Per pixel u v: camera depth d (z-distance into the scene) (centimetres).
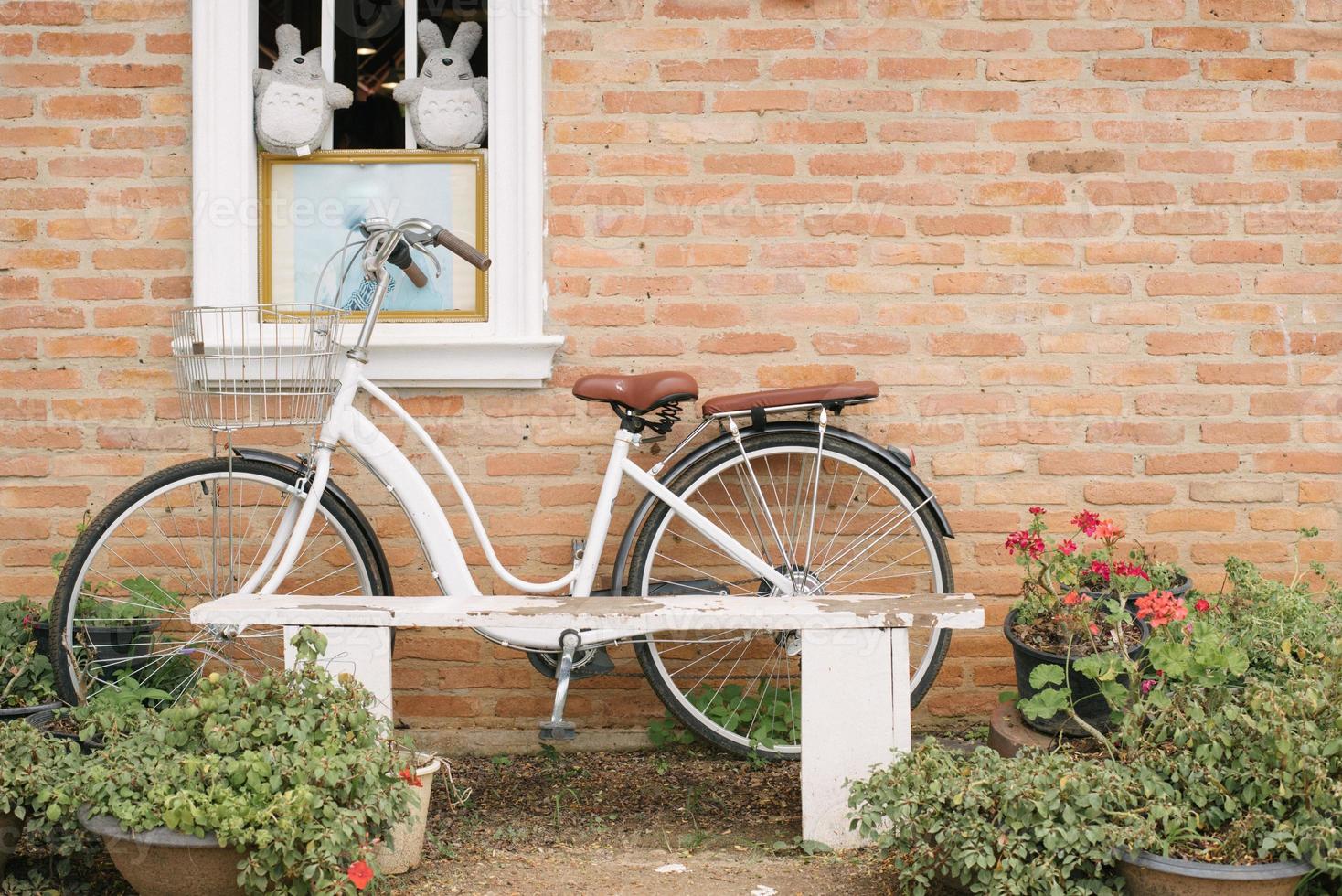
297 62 358
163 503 362
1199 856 238
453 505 364
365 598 308
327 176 362
